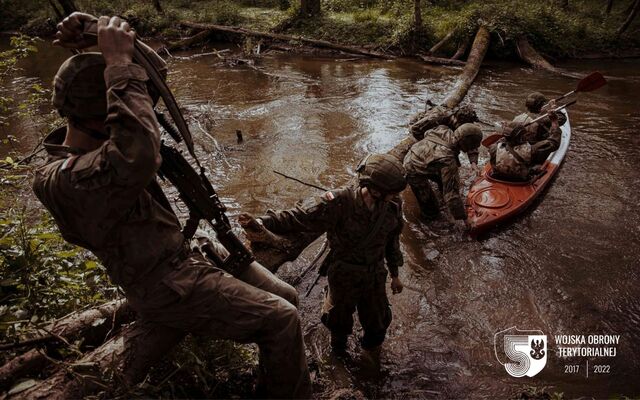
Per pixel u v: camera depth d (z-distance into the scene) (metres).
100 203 1.89
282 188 6.57
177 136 2.23
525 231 5.62
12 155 7.15
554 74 12.30
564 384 3.68
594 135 8.37
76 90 1.95
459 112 5.95
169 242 2.17
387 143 8.02
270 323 2.30
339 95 10.58
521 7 14.52
